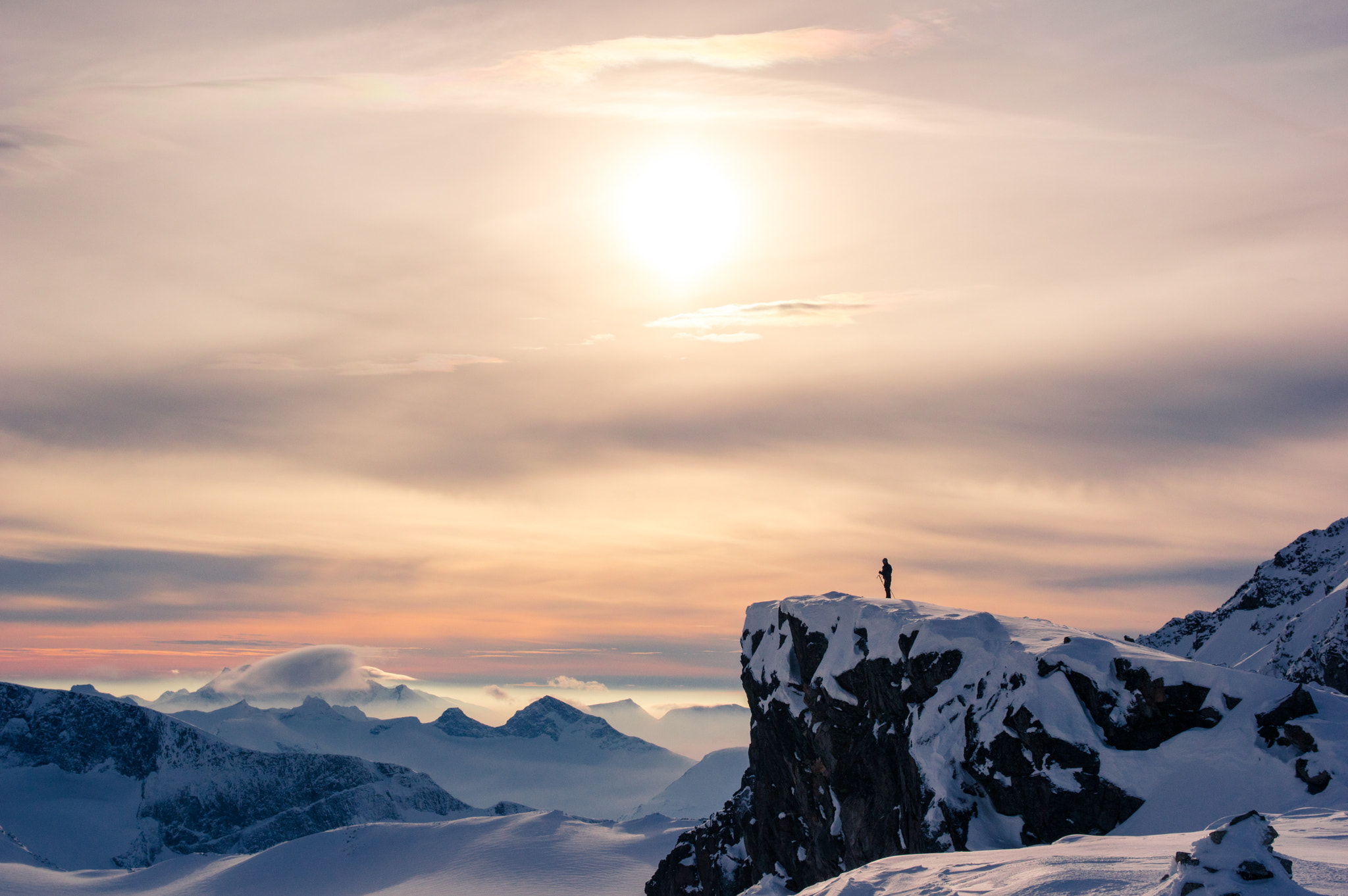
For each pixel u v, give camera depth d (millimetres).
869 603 79062
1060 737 56438
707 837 112750
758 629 97875
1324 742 48562
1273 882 19969
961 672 65375
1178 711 55625
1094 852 28672
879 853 69188
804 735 82938
